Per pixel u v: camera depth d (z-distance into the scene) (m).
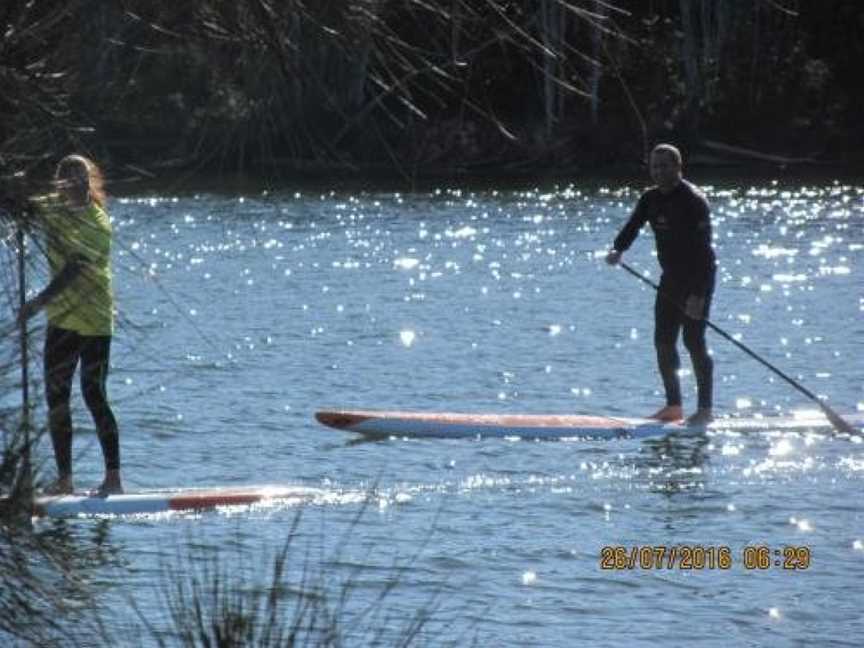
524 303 68.69
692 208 39.12
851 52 125.81
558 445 37.56
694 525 29.27
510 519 29.50
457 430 38.53
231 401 42.84
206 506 29.30
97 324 10.16
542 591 24.61
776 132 130.00
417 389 46.69
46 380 9.85
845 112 131.50
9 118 9.25
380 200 130.75
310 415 41.50
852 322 60.88
